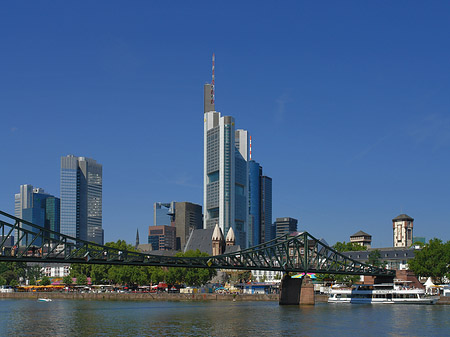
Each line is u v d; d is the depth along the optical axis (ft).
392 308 584.81
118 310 571.28
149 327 400.88
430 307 597.93
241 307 614.75
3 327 405.80
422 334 367.04
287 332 376.27
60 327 402.72
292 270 634.43
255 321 442.50
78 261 477.77
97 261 489.67
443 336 358.64
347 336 357.82
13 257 443.73
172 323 427.74
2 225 444.55
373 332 376.07
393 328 396.98
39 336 355.36
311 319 459.73
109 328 395.55
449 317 472.85
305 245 655.35
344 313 517.14
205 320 451.94
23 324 426.10
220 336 355.97
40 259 459.32
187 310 564.71
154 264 523.70
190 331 379.35
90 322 438.40
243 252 598.75
